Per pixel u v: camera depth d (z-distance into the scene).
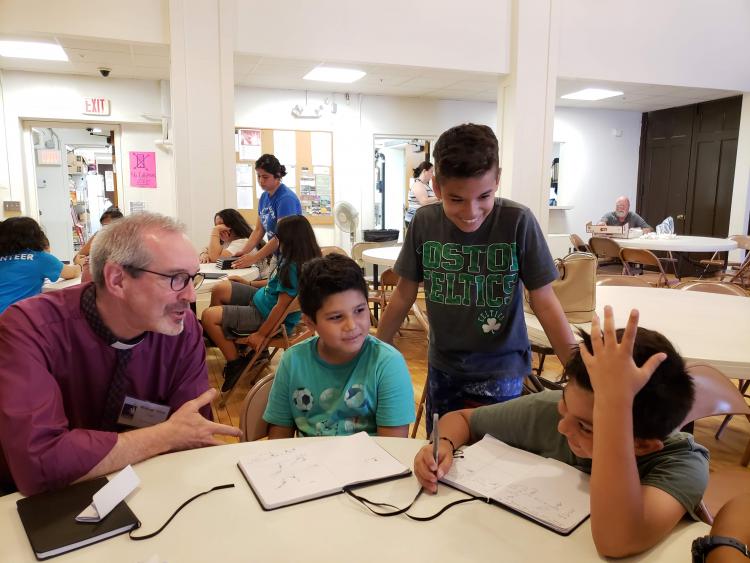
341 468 1.08
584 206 9.16
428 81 6.64
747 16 6.81
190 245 1.18
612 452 0.82
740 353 1.77
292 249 3.02
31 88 6.20
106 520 0.90
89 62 5.74
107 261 1.11
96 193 8.95
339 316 1.34
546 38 5.79
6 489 1.18
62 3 4.38
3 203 6.21
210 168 4.78
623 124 9.18
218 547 0.84
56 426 1.06
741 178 7.69
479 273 1.52
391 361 1.41
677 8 6.45
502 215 1.49
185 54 4.63
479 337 1.57
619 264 7.05
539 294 1.52
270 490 0.99
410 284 1.70
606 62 6.21
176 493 1.00
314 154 7.40
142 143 6.82
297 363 1.44
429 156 8.13
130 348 1.23
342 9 5.16
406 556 0.82
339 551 0.83
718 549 0.75
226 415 3.13
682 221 8.71
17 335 1.10
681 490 0.90
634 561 0.82
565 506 0.95
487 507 0.96
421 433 2.77
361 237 7.64
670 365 0.86
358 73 6.22
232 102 4.79
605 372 0.84
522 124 5.81
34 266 3.09
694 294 2.92
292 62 5.72
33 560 0.82
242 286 3.64
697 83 6.73
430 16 5.45
